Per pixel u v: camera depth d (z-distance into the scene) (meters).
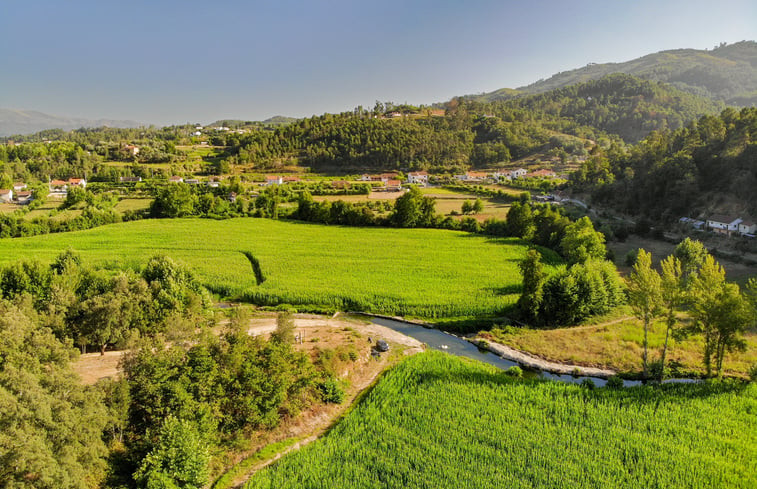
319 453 34.09
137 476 29.06
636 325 60.09
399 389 43.56
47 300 44.62
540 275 61.94
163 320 46.28
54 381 27.56
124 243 99.00
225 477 32.94
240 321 45.09
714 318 44.34
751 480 30.27
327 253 93.31
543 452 33.50
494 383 43.94
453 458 33.00
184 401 33.53
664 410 38.78
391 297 69.19
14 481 23.56
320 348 50.25
